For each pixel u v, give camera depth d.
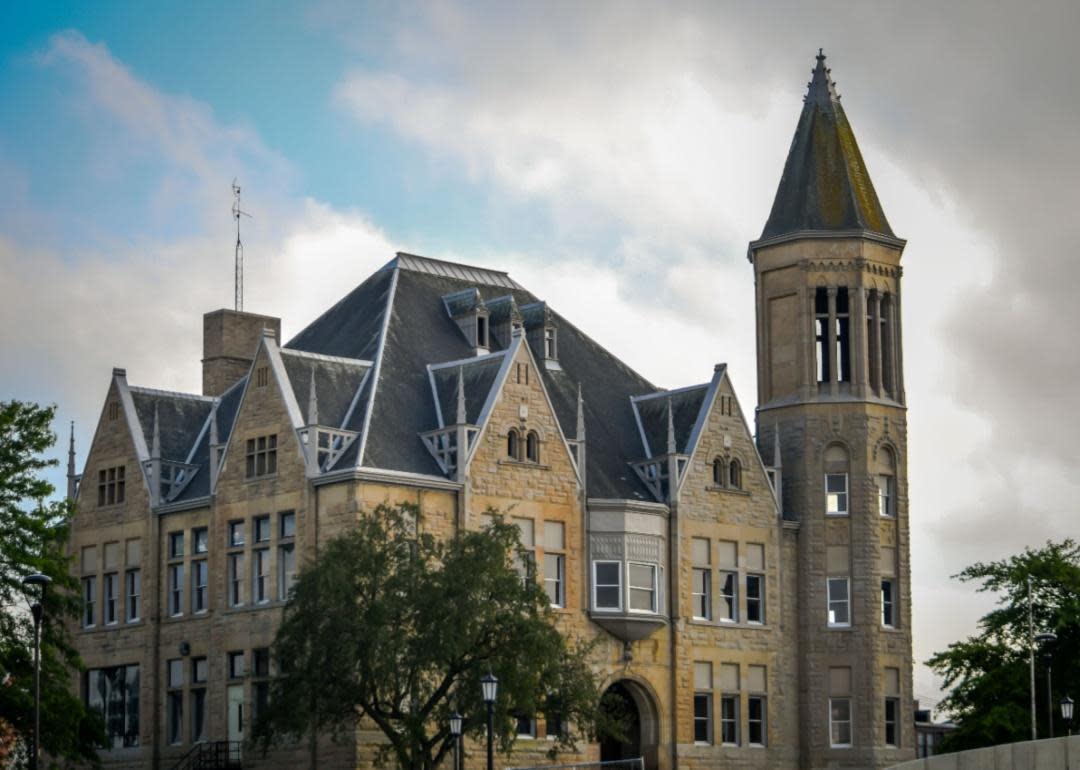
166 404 98.56
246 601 87.69
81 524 98.69
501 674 70.94
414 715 71.50
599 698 78.06
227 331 101.25
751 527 97.50
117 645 95.00
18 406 81.06
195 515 92.00
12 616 78.38
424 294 97.00
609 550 90.44
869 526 100.69
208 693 89.44
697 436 95.44
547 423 89.44
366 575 72.50
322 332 97.50
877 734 98.94
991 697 94.62
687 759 92.19
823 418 101.44
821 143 104.94
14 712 76.50
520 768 73.88
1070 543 98.44
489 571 72.06
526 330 98.12
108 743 84.75
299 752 83.31
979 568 98.38
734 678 95.62
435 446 87.06
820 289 102.50
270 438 87.44
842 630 99.81
